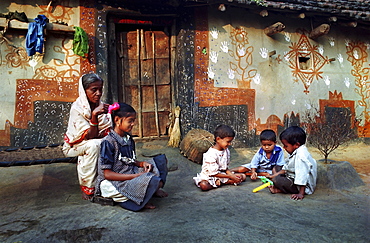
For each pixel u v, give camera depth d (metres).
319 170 3.12
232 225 2.05
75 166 4.04
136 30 5.25
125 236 1.90
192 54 5.12
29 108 4.42
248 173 3.60
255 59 5.55
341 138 3.52
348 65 6.42
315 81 6.07
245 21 5.49
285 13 5.50
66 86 4.58
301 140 2.83
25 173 3.72
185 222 2.12
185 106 5.10
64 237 1.91
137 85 5.28
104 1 4.77
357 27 6.31
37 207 2.54
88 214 2.31
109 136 2.59
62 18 4.56
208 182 3.11
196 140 4.32
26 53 4.39
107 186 2.50
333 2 5.87
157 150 4.77
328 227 2.01
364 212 2.31
